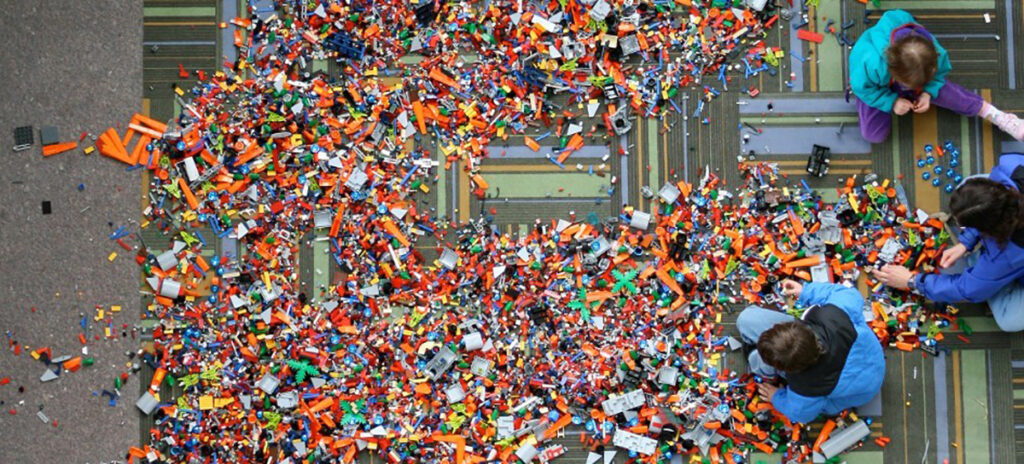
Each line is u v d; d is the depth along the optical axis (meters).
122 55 2.94
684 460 2.86
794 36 2.90
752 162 2.89
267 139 2.90
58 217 2.93
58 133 2.93
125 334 2.92
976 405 2.86
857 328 2.64
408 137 2.91
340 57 2.91
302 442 2.87
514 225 2.91
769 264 2.85
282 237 2.90
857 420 2.85
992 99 2.89
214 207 2.90
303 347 2.88
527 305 2.87
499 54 2.89
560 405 2.86
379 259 2.89
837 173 2.89
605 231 2.89
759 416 2.83
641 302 2.87
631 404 2.82
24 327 2.92
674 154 2.90
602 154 2.91
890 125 2.88
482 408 2.87
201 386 2.89
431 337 2.88
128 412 2.91
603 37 2.88
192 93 2.93
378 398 2.88
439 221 2.91
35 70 2.93
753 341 2.78
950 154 2.88
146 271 2.91
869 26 2.90
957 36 2.90
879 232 2.87
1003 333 2.86
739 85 2.90
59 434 2.91
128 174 2.92
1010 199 2.47
